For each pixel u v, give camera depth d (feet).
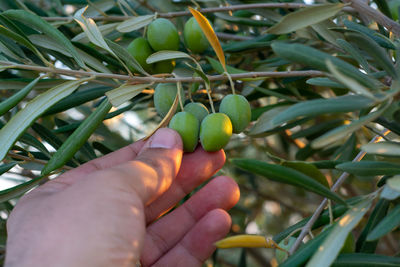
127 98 0.96
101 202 0.86
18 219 0.89
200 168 1.21
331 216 0.91
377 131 1.15
